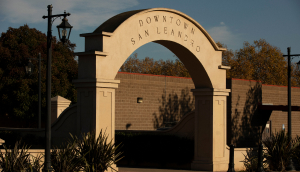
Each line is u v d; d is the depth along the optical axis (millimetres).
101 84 10289
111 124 10633
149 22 11820
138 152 15328
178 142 14672
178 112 26594
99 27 11258
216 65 14195
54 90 26922
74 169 9094
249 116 26516
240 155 14578
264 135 27688
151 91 24828
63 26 9094
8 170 8266
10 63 26703
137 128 23750
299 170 14906
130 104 23484
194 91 14242
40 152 9406
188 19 13070
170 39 12469
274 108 26125
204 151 13859
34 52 27266
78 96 10656
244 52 53531
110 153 9641
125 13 11836
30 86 26375
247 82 26562
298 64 16484
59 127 13477
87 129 10328
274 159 14375
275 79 51969
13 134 15570
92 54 10266
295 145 14688
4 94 26031
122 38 11000
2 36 28234
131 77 23641
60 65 28625
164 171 13359
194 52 13312
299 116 30922
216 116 13875
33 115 26328
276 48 53812
